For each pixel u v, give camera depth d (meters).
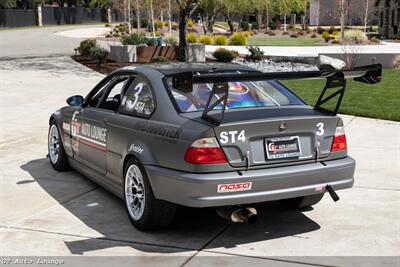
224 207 5.24
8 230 5.62
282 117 5.16
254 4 29.73
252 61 28.25
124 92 6.25
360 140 10.04
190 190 4.92
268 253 5.03
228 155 4.97
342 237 5.41
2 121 12.00
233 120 5.03
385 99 15.03
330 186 5.37
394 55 25.80
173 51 27.22
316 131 5.33
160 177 5.16
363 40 42.97
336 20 77.81
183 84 4.80
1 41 42.19
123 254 5.02
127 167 5.73
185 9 26.47
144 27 61.81
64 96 15.86
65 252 5.07
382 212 6.16
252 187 5.00
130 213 5.71
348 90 17.05
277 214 6.14
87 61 26.53
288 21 86.38
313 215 6.09
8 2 69.31
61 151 7.78
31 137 10.40
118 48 26.58
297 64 27.61
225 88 4.84
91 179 7.08
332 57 26.56
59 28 66.31
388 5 55.44
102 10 89.50
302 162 5.27
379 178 7.55
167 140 5.18
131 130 5.71
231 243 5.28
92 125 6.61
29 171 8.00
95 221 5.89
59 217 6.02
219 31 67.62
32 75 21.11
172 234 5.52
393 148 9.38
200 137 4.92
